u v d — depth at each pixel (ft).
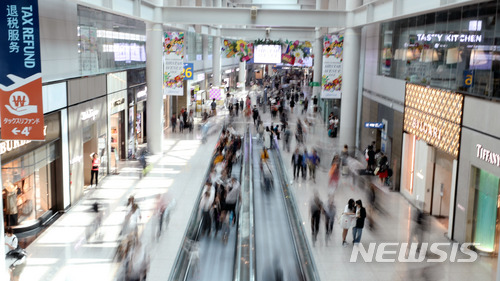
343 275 42.19
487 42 46.83
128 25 89.81
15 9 36.01
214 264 44.14
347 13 87.45
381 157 74.49
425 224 56.39
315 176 78.23
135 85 94.79
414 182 64.34
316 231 49.78
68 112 60.39
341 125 92.63
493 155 43.73
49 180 57.31
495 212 45.34
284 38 163.73
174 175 77.66
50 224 54.39
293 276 41.98
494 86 44.88
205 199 50.88
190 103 146.61
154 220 55.57
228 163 72.02
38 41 36.42
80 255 45.29
